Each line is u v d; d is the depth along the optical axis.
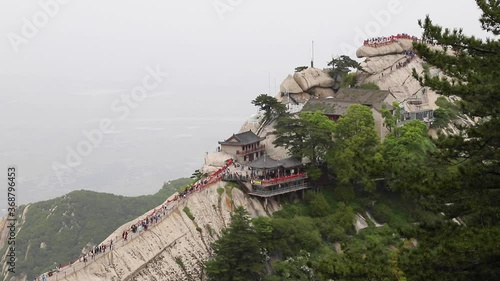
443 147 47.03
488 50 45.66
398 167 47.41
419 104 146.75
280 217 107.44
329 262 46.03
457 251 38.97
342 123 118.25
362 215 113.88
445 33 46.84
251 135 128.50
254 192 109.56
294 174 114.94
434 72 149.88
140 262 88.12
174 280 90.69
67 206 162.25
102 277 82.31
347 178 111.94
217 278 87.75
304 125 115.25
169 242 94.50
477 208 42.09
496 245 37.22
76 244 147.88
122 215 166.38
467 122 142.00
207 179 112.94
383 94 135.88
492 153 44.75
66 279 78.38
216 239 100.62
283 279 91.94
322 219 109.44
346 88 145.62
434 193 43.31
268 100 130.62
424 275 40.00
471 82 44.91
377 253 46.41
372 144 114.75
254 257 88.75
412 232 45.56
